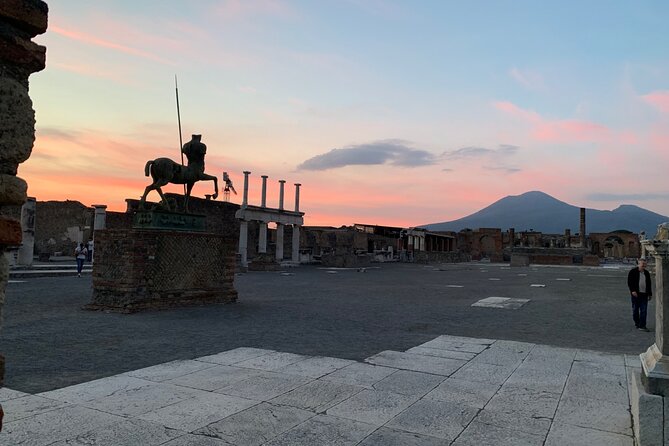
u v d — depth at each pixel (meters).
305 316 11.87
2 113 2.19
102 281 12.34
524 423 4.40
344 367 6.50
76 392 5.21
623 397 5.23
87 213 44.53
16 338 8.52
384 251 63.00
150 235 12.36
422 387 5.55
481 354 7.44
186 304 13.22
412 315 12.38
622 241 88.25
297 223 42.66
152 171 13.59
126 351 7.52
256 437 3.97
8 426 4.16
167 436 3.96
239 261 35.91
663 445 3.61
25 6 2.27
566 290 21.17
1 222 2.18
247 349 7.70
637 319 10.55
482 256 89.06
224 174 40.59
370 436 4.04
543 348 7.94
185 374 6.05
